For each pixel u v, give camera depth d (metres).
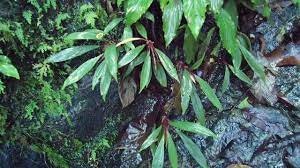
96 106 2.22
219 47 2.36
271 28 2.55
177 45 2.30
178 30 2.18
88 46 1.99
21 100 2.00
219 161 2.40
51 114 2.08
